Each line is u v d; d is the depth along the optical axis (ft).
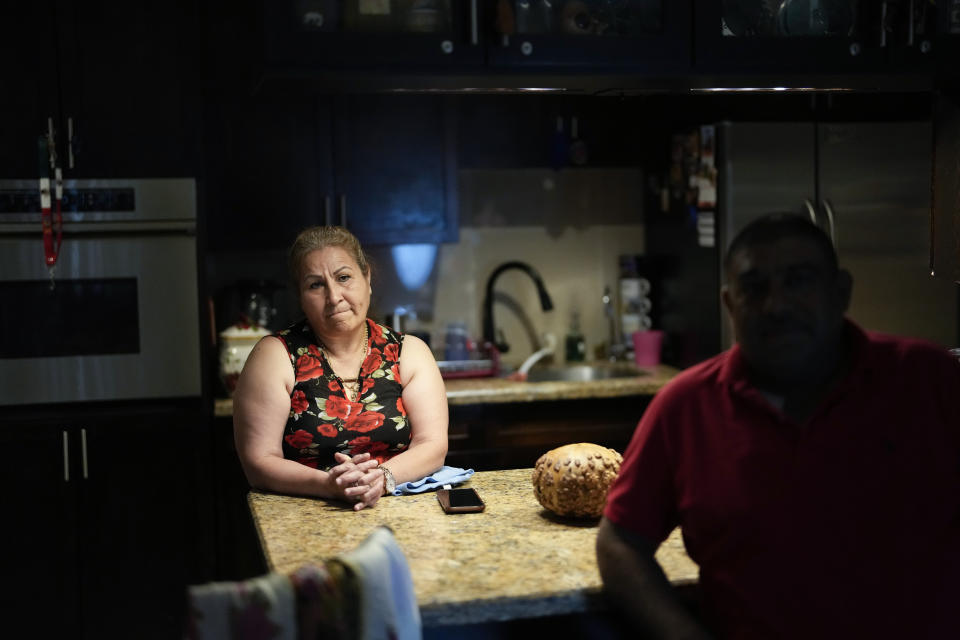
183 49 11.28
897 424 4.64
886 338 4.93
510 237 14.10
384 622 4.54
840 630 4.56
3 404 11.21
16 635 11.21
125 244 11.28
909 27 8.23
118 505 11.30
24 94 11.02
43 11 11.00
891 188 12.43
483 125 13.88
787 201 12.18
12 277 11.11
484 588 5.21
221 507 11.55
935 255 8.37
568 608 5.17
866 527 4.57
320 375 7.76
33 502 11.14
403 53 7.77
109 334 11.36
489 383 12.59
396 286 13.85
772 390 4.89
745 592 4.72
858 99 12.55
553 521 6.40
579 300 14.35
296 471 7.18
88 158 11.18
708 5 8.16
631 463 5.16
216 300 13.24
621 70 8.07
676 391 5.07
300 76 7.66
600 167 14.24
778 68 8.21
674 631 4.70
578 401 12.21
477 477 7.71
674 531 6.17
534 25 8.07
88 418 11.18
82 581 11.30
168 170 11.34
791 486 4.64
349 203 12.62
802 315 4.63
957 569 4.62
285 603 4.33
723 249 12.07
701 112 12.87
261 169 12.38
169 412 11.37
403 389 7.98
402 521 6.47
